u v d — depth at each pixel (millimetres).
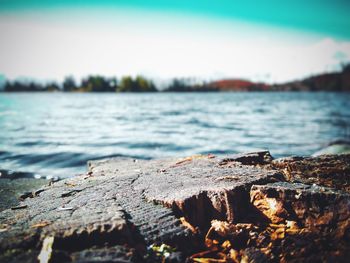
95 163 990
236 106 6375
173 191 514
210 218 470
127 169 810
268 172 604
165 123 2818
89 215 413
